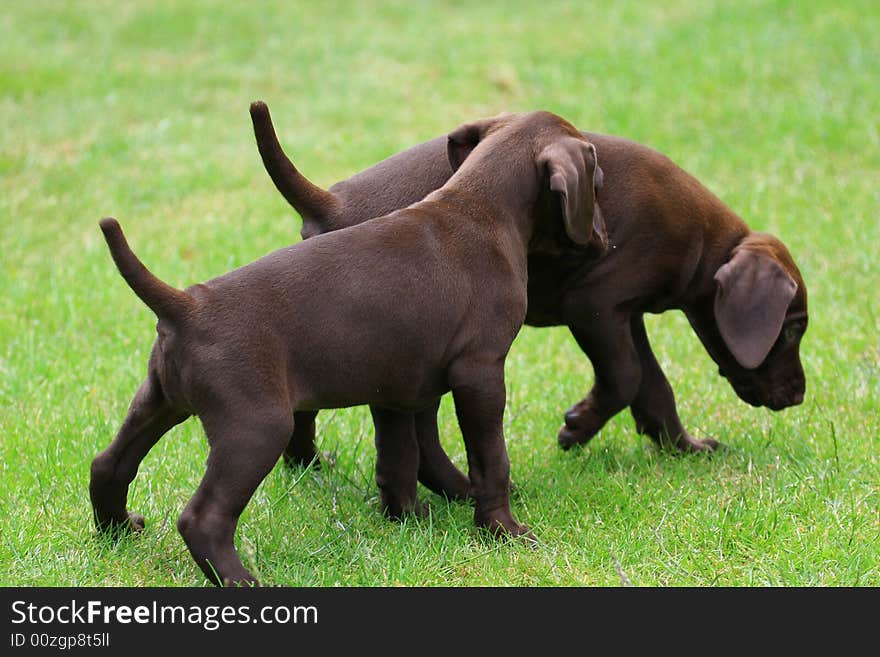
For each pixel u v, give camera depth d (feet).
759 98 67.87
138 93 72.90
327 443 35.81
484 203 29.37
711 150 62.13
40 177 60.49
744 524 29.71
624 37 79.56
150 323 44.86
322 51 80.38
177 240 53.31
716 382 40.50
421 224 28.37
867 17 77.05
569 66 75.46
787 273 32.45
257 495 31.86
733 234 34.40
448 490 32.50
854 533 28.96
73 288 47.65
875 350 41.50
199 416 26.02
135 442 27.91
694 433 36.99
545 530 30.09
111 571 27.94
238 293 26.25
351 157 62.44
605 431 37.52
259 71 77.00
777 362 34.30
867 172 59.00
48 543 28.96
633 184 33.04
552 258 32.37
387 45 81.71
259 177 60.85
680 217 33.35
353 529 30.40
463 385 28.53
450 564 28.22
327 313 26.68
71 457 33.58
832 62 71.31
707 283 34.17
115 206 57.52
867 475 32.42
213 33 83.66
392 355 27.48
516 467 34.55
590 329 33.24
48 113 69.05
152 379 26.76
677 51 75.46
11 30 82.12
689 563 28.07
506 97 71.77
